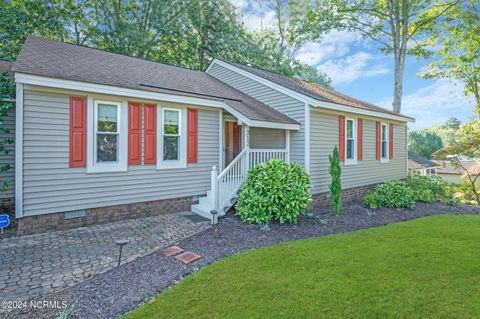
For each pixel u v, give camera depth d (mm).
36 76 5070
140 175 6766
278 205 6223
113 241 5105
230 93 9539
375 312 2879
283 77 11875
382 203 8641
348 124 9977
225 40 19766
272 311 2871
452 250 4672
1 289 3373
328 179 9070
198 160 7820
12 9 12305
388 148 11875
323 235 5672
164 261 4188
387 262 4133
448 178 24109
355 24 17219
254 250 4625
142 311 2859
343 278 3604
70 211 5785
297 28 21094
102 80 6078
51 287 3430
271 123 7672
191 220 6574
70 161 5738
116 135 6402
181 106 7422
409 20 16734
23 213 5234
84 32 16828
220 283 3449
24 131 5176
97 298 3143
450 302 3074
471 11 15945
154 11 17453
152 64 9828
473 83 20984
